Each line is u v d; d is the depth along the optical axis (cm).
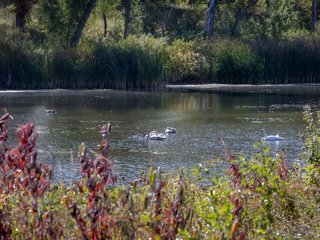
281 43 5250
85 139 2516
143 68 4747
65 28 5416
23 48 4653
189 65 5141
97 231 516
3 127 562
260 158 824
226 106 3634
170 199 572
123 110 3462
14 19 5897
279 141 2430
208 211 689
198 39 5488
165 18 6881
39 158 2092
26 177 520
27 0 5572
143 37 5075
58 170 1780
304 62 5166
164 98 4081
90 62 4697
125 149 2333
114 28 6588
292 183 844
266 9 7162
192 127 2855
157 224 529
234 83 5144
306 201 798
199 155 2217
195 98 4081
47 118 3094
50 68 4650
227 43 5284
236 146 2364
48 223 552
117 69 4694
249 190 719
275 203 757
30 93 4303
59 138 2522
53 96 4122
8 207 583
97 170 516
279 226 731
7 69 4562
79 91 4488
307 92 4438
